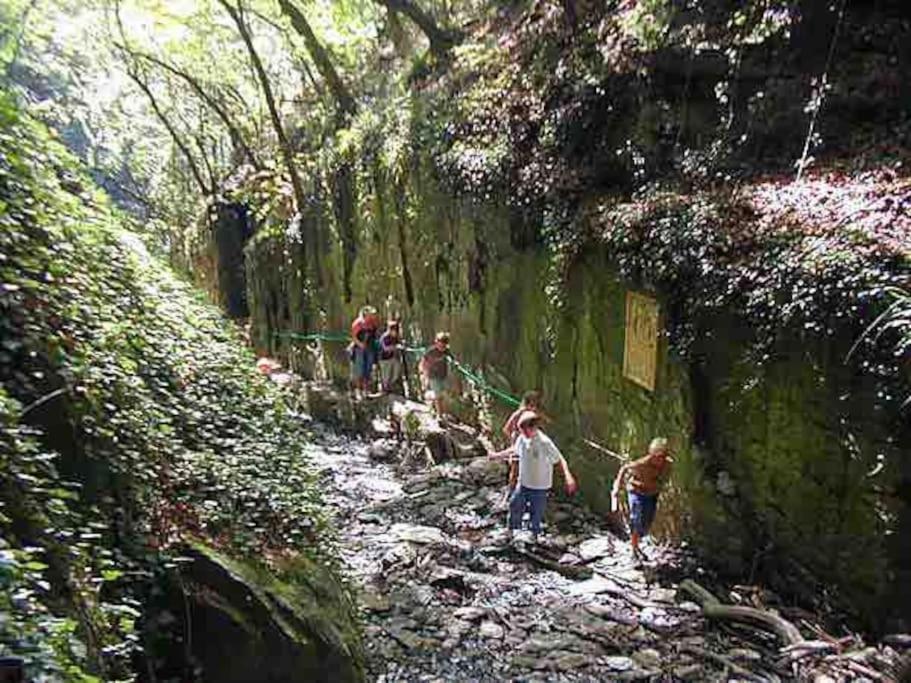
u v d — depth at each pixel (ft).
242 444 25.08
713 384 28.14
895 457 21.39
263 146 98.48
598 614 27.30
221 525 19.57
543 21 48.16
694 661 24.06
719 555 28.43
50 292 17.78
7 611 10.23
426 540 34.27
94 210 28.17
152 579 16.34
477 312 47.55
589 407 36.81
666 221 30.48
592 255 35.17
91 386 17.42
